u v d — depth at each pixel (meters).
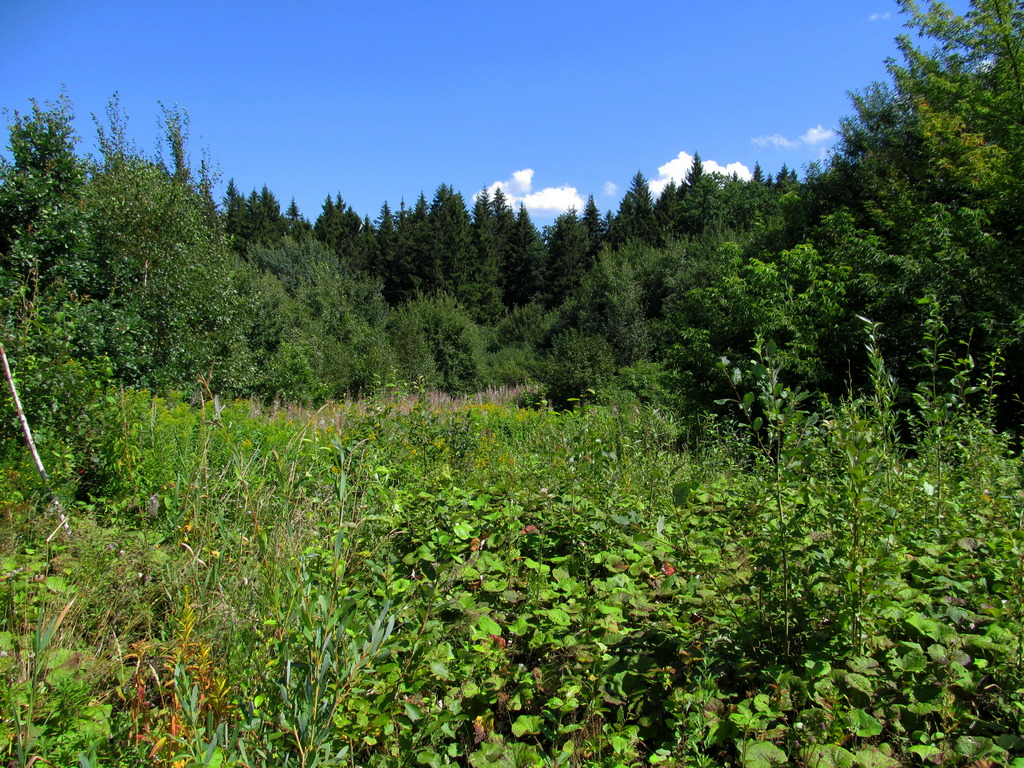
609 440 4.80
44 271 10.76
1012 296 8.48
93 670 2.24
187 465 3.71
